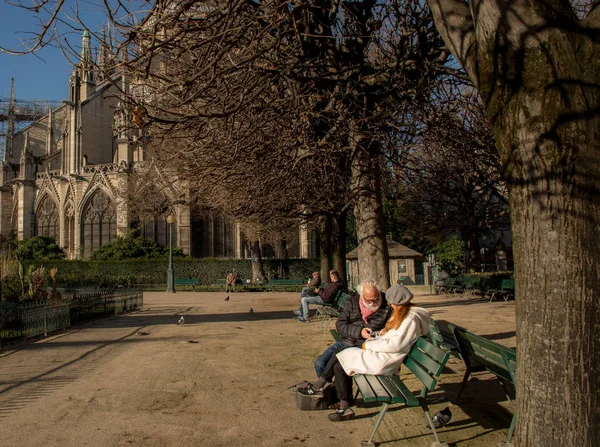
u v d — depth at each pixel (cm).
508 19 378
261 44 952
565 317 355
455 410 613
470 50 428
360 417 593
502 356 491
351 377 591
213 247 5644
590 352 350
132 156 5694
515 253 393
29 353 1007
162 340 1175
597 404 349
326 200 1484
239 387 727
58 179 6028
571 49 367
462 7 450
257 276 4409
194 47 721
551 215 363
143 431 539
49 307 1302
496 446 490
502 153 398
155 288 4144
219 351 1022
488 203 3033
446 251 3591
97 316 1675
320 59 994
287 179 1295
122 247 4794
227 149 1136
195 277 4634
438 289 3097
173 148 1778
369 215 1069
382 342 557
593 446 346
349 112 1072
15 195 6375
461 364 891
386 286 1050
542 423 360
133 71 766
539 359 365
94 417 586
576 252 356
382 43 1292
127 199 4447
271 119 993
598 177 359
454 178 2261
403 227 4625
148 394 688
